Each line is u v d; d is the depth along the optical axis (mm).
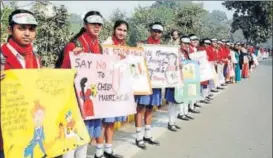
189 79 8195
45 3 9195
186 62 8266
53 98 3961
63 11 9367
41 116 3809
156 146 6734
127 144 6695
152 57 7000
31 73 3711
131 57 6094
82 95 4715
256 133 7895
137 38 19531
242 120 9148
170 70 7094
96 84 4938
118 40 5941
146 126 6848
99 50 5078
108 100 5117
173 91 7676
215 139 7371
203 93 10891
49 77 3904
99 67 4969
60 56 4777
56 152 3969
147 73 6328
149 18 21266
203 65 10445
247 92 14281
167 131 7844
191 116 9523
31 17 3734
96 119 5023
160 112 9734
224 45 15758
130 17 21734
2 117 3447
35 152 3732
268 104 11484
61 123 4051
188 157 6195
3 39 7285
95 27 4844
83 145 4586
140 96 6359
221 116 9609
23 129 3625
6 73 3500
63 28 9438
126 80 5379
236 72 18000
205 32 25984
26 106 3654
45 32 9117
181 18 21953
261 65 32562
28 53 3873
